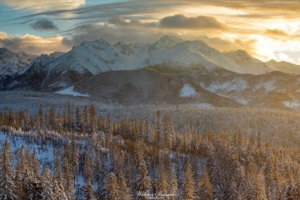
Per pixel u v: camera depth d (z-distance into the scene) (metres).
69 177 119.75
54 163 131.25
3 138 157.12
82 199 126.38
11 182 107.31
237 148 161.12
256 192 117.75
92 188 119.44
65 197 111.62
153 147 164.25
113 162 143.75
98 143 158.88
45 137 168.38
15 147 150.88
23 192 111.25
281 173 146.25
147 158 149.88
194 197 120.50
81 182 138.75
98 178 138.00
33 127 184.75
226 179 138.38
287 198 120.25
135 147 151.38
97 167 140.00
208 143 164.75
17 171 113.62
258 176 123.19
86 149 156.50
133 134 185.00
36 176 118.62
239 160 156.12
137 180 121.00
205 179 124.69
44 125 191.12
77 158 141.62
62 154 144.62
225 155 152.50
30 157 123.94
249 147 164.38
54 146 159.75
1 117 184.25
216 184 134.75
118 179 126.31
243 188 125.19
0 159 109.00
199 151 164.88
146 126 185.88
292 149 185.12
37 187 112.62
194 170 147.50
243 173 133.62
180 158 158.12
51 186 108.00
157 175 128.00
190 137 179.25
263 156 161.12
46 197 106.50
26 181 113.25
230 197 123.62
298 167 151.62
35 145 158.25
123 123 192.88
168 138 172.25
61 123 191.75
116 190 111.56
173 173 124.56
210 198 122.69
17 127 181.12
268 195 125.75
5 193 105.75
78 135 178.75
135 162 141.12
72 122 195.62
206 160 153.88
